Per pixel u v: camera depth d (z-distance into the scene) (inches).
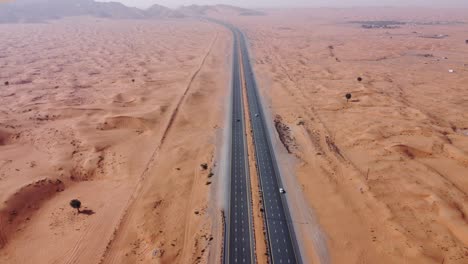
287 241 2925.7
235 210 3307.1
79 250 2842.0
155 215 3211.1
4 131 4793.3
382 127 4943.4
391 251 2768.2
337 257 2755.9
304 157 4239.7
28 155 4269.2
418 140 4537.4
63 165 4001.0
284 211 3287.4
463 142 4500.5
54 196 3558.1
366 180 3690.9
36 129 4990.2
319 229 3053.6
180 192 3553.2
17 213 3223.4
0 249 2871.6
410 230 2974.9
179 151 4372.5
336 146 4507.9
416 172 3843.5
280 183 3710.6
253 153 4330.7
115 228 3065.9
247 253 2807.6
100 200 3472.0
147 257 2743.6
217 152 4375.0
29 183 3563.0
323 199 3432.6
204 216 3206.2
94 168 4023.1
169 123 5221.5
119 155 4311.0
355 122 5196.9
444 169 3929.6
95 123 5172.2
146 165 4082.2
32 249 2866.6
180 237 2955.2
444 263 2637.8
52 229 3088.1
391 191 3511.3
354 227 3051.2
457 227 2974.9
